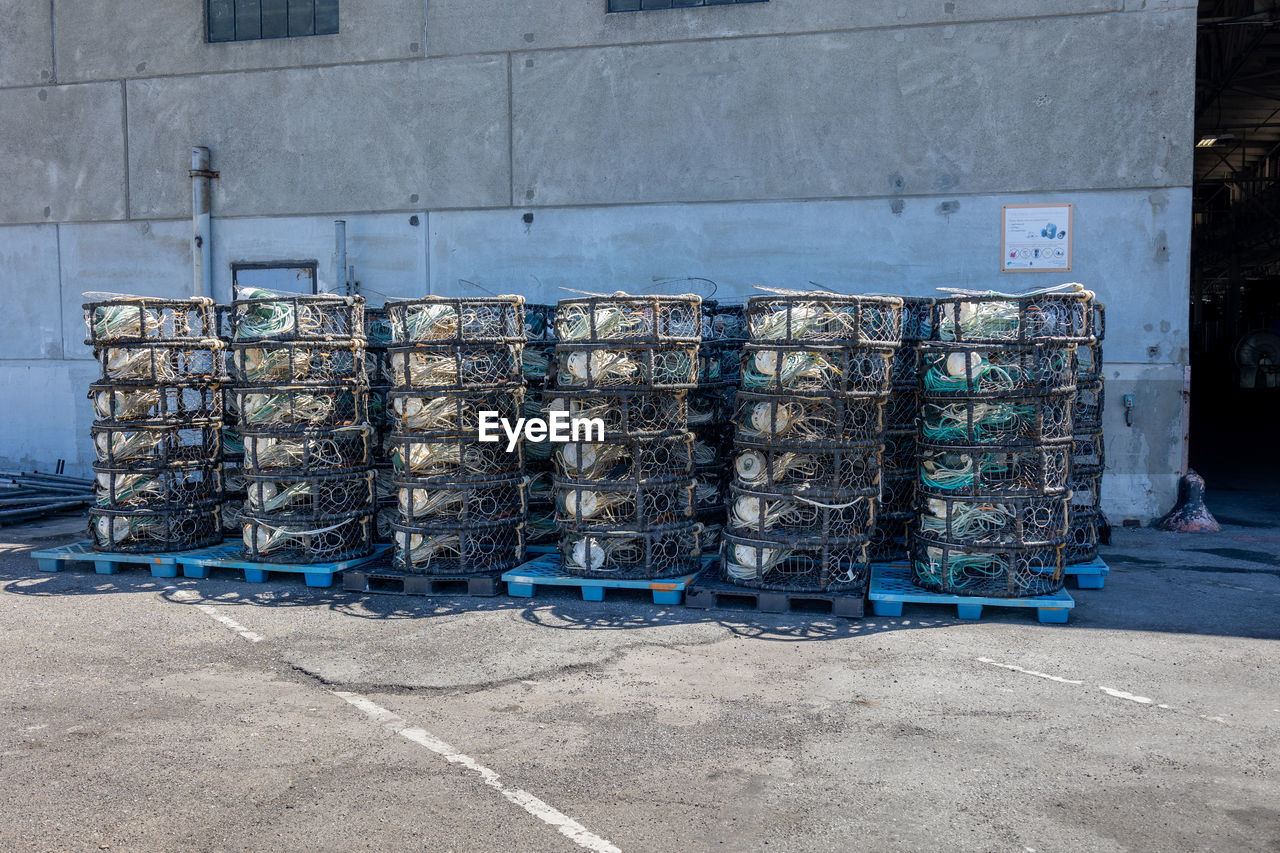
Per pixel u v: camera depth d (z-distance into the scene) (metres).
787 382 7.15
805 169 11.18
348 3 12.33
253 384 8.18
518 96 11.88
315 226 12.57
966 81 10.77
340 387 8.30
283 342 8.02
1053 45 10.57
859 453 7.30
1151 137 10.41
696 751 4.61
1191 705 5.20
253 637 6.57
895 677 5.68
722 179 11.38
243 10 12.82
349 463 8.45
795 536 7.23
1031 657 6.05
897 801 4.08
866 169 11.05
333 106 12.45
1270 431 20.81
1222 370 37.06
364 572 7.87
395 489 9.34
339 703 5.29
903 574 7.83
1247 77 21.50
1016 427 7.14
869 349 7.22
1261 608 7.20
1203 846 3.70
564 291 11.87
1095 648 6.24
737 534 7.40
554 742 4.73
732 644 6.37
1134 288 10.54
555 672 5.80
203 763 4.49
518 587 7.69
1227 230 33.75
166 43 12.96
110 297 9.03
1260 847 3.69
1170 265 10.44
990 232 10.80
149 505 8.74
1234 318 36.94
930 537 7.23
